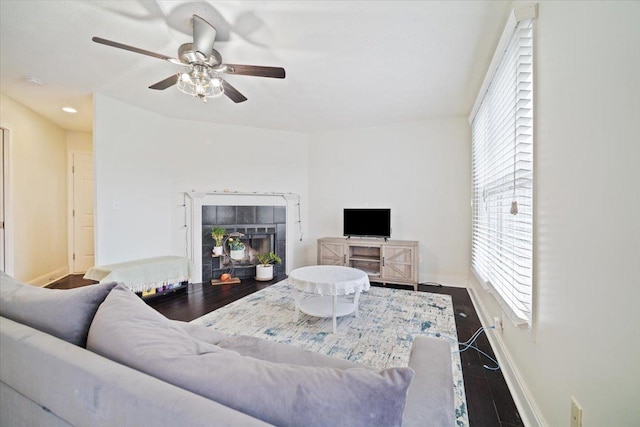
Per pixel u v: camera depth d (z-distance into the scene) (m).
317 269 3.09
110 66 2.71
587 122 1.03
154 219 3.99
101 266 3.26
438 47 2.38
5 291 1.14
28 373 0.82
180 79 2.39
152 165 3.97
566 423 1.14
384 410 0.60
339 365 1.10
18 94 3.33
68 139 4.68
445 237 4.20
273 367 0.70
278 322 2.78
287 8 1.93
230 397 0.64
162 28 2.15
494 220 2.45
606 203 0.92
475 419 1.55
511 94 1.92
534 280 1.49
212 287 4.05
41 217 4.05
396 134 4.48
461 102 3.58
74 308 0.97
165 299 3.51
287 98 3.47
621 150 0.85
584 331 1.03
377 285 4.14
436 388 0.88
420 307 3.20
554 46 1.30
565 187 1.19
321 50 2.43
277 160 4.84
